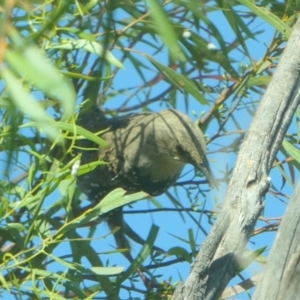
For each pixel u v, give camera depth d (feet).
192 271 18.66
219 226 18.88
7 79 13.70
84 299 22.89
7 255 22.48
